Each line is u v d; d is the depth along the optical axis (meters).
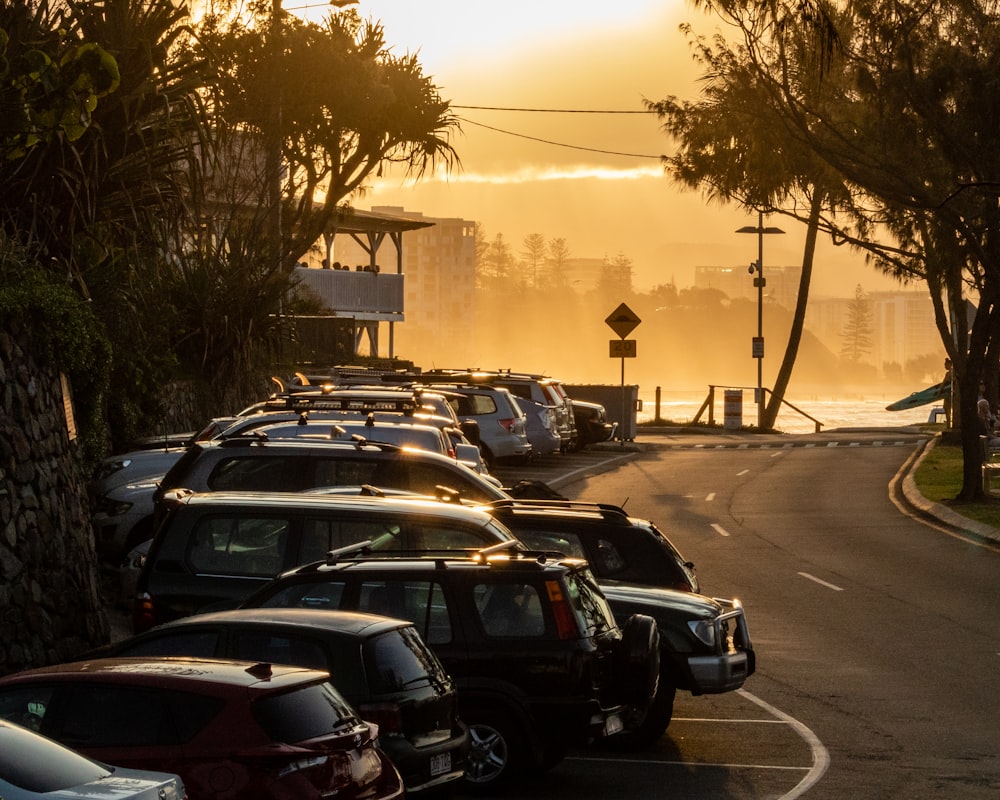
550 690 23.89
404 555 25.67
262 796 16.14
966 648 41.06
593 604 25.50
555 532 31.89
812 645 41.41
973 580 53.94
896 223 79.31
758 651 40.53
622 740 29.36
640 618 25.28
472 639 24.09
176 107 38.16
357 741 17.16
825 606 48.16
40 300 31.91
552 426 91.62
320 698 17.36
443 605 24.28
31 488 30.23
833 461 104.88
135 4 37.66
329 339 102.06
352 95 81.81
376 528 27.91
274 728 16.56
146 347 56.84
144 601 28.19
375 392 55.91
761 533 67.25
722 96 72.69
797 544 63.72
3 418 29.44
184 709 16.88
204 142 38.59
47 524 30.69
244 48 71.44
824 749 29.30
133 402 56.19
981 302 75.75
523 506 33.22
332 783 16.50
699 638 29.30
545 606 24.23
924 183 73.38
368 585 24.38
